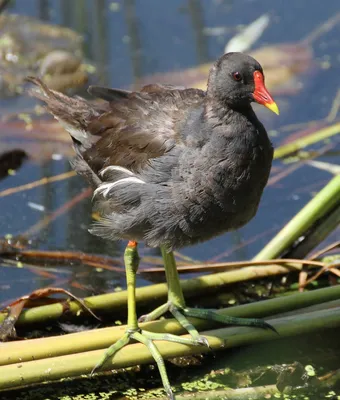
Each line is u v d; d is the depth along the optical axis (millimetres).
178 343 8305
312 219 9891
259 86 8133
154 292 9414
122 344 8188
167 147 8289
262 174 8312
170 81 14281
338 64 14852
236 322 8625
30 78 9969
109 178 8820
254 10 16609
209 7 16781
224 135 8102
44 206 11672
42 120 13445
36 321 8992
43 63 14609
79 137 9320
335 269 9805
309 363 8625
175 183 8164
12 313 8781
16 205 11680
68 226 11273
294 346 8852
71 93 14211
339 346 8867
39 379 7781
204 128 8172
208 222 8273
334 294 9023
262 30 15312
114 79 14508
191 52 15273
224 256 10773
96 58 15203
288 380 8148
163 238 8414
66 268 10445
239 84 8148
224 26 16062
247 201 8289
